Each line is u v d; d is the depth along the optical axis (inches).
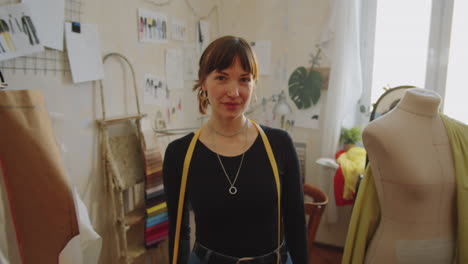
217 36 99.5
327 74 88.8
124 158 62.6
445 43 78.8
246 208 31.2
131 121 66.2
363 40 89.1
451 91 79.8
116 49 62.0
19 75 45.3
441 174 40.6
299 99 93.6
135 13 66.4
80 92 55.1
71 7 52.4
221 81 30.5
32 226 33.9
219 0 99.2
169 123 79.0
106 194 60.9
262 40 96.3
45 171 34.4
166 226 67.3
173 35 78.6
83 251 44.1
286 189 34.3
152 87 72.4
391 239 42.9
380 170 43.1
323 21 87.5
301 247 34.7
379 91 89.4
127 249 61.9
